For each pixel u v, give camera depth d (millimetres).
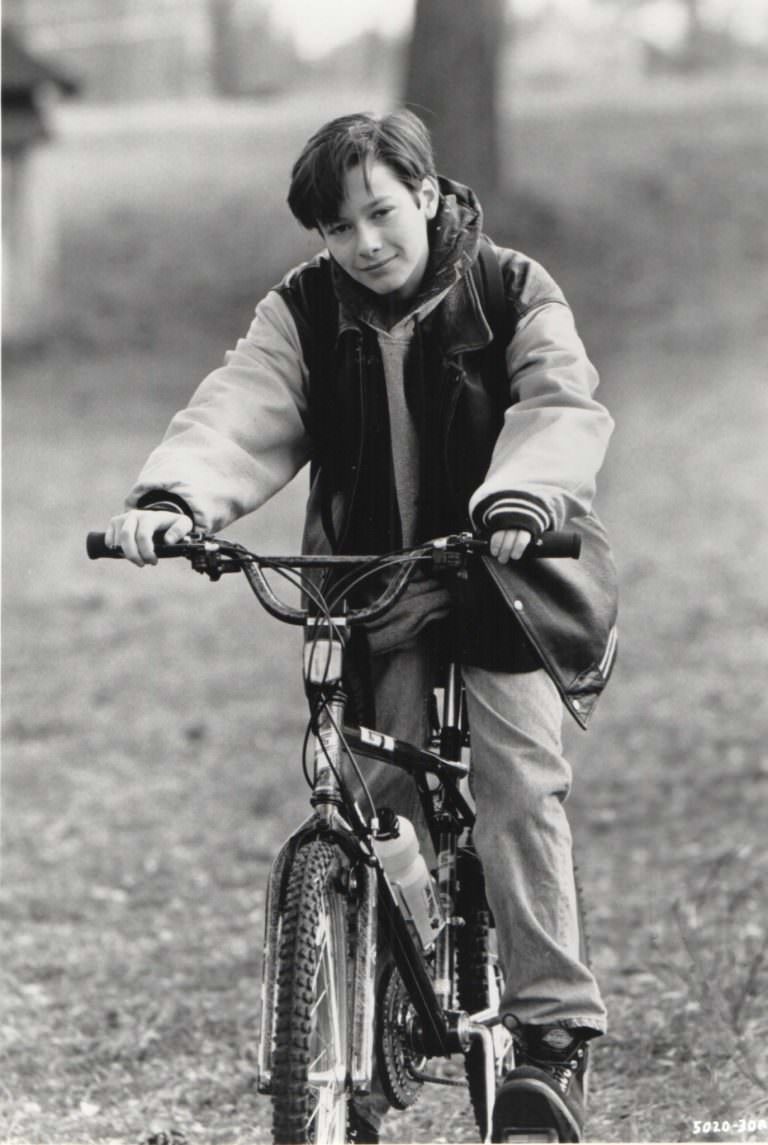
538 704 10594
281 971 9273
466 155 64875
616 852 20953
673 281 61562
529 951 10344
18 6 136875
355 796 11086
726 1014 14445
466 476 10547
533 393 10398
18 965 17859
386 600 9820
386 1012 10766
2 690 31219
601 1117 13062
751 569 35688
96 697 30547
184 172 84188
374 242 10094
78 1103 13961
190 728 28219
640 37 124125
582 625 10578
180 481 10102
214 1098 14055
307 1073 9148
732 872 19219
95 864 21781
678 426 47781
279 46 145750
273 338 10820
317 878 9484
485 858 10461
